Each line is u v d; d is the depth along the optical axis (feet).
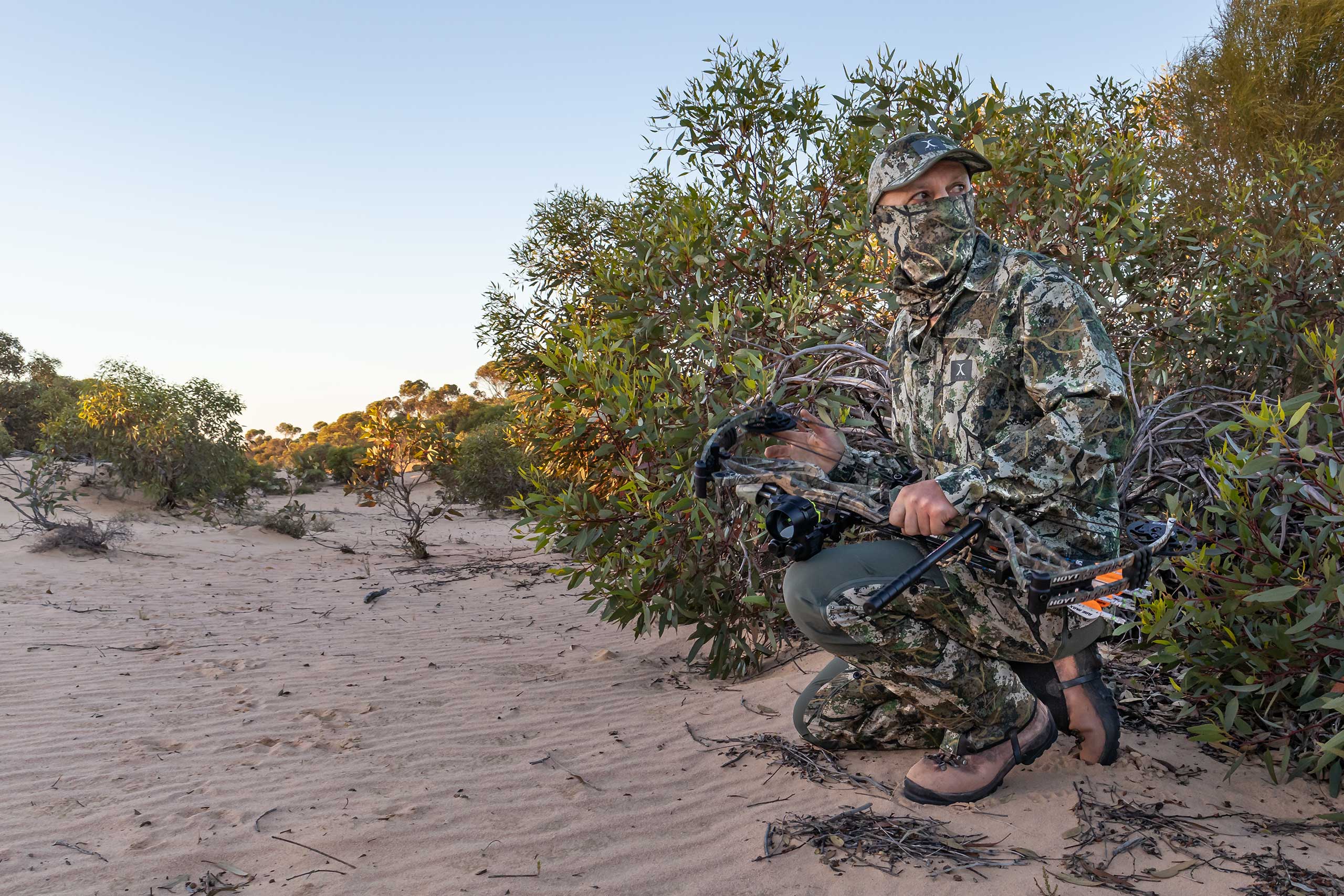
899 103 15.71
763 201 16.17
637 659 14.70
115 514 39.19
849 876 6.15
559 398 12.05
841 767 8.18
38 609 19.17
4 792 8.64
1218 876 5.74
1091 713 7.35
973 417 6.59
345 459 78.33
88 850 7.22
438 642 16.43
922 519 5.88
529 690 12.66
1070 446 5.85
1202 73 22.53
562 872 6.62
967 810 6.92
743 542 11.87
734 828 7.22
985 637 6.68
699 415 11.42
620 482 13.64
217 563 28.48
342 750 9.89
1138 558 6.07
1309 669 7.16
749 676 12.81
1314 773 7.27
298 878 6.62
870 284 13.39
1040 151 13.66
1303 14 22.09
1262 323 12.26
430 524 44.47
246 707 11.80
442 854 7.00
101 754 9.81
